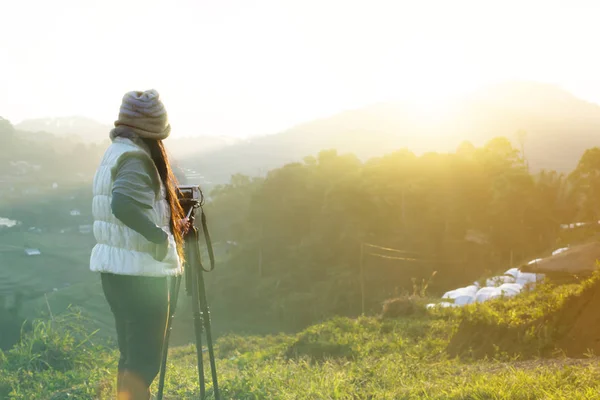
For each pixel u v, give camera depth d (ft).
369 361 35.42
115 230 10.21
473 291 108.27
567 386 17.35
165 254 10.36
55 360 23.18
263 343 74.79
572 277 85.40
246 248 422.41
